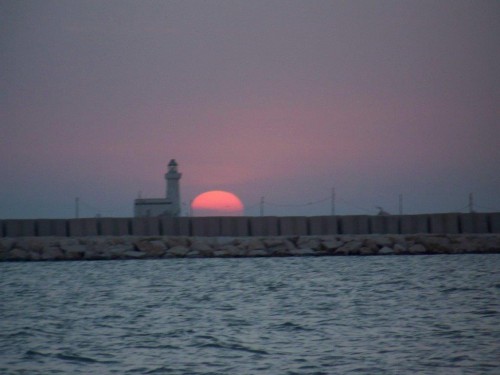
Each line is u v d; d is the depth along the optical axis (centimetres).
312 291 13788
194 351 8400
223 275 17212
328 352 8238
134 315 11119
